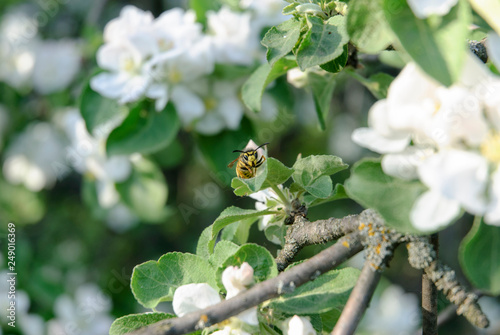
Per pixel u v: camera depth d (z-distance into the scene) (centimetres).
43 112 106
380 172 49
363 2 50
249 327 54
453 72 47
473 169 47
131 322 56
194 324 52
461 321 92
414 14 48
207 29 77
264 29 76
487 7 48
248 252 54
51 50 100
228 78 76
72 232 111
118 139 73
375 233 51
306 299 54
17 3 109
